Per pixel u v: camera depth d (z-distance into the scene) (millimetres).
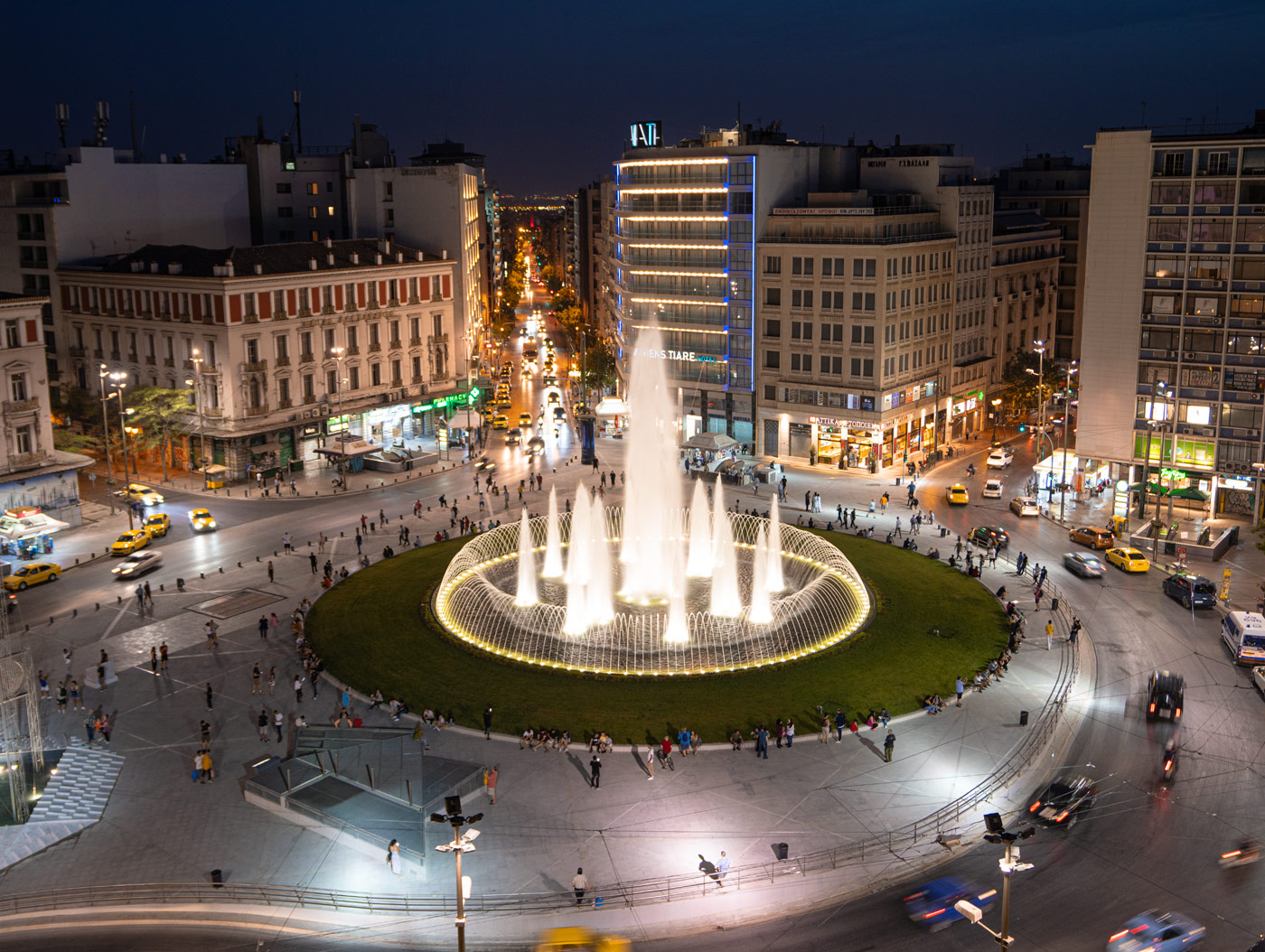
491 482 108500
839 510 95000
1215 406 92562
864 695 60750
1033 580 81250
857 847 46656
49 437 95438
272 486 110250
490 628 69875
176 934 41594
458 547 89312
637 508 89000
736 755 54688
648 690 61656
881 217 110500
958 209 121312
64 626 73125
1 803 50750
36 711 55469
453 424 128000
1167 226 91625
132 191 127875
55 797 51375
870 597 75812
